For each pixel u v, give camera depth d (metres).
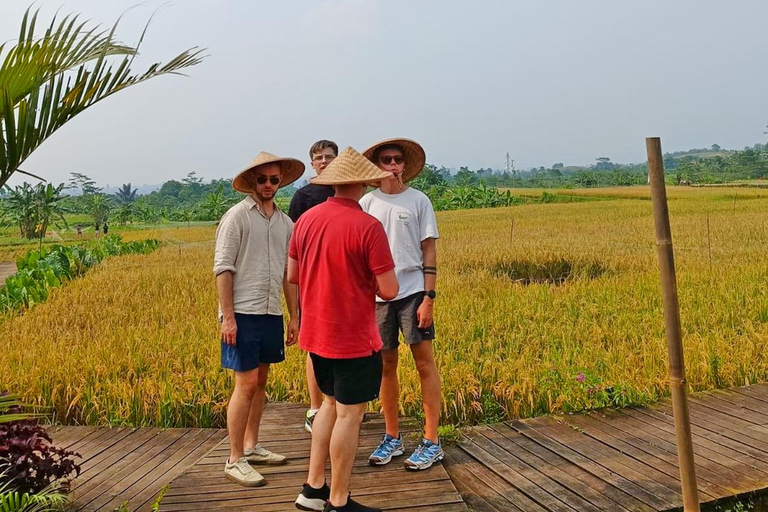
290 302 4.23
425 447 4.06
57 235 46.53
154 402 5.70
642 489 3.85
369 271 3.25
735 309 8.52
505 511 3.63
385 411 4.16
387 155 3.94
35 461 3.47
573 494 3.81
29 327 9.20
